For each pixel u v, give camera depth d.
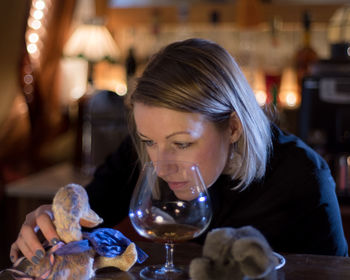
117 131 2.37
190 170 0.83
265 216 1.11
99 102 2.37
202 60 0.99
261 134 1.10
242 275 0.69
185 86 0.95
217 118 0.99
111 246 0.85
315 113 2.35
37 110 2.95
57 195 0.84
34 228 0.93
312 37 3.07
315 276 0.83
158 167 0.83
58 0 2.95
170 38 3.21
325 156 2.32
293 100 2.93
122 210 1.42
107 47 2.79
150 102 0.94
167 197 0.83
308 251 1.11
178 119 0.94
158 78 0.96
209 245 0.70
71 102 3.25
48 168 2.96
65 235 0.83
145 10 3.17
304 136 2.37
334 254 1.13
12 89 2.85
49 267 0.80
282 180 1.12
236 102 1.03
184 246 0.99
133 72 2.96
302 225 1.12
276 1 3.06
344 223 2.19
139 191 0.85
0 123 2.85
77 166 2.58
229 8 3.10
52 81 3.02
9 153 2.88
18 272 0.82
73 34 2.81
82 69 3.25
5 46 2.79
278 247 1.09
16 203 2.37
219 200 1.16
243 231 0.72
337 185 2.27
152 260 0.92
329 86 2.33
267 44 3.10
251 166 1.09
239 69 1.07
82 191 0.86
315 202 1.11
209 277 0.69
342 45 2.57
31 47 2.92
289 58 3.05
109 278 0.83
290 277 0.82
